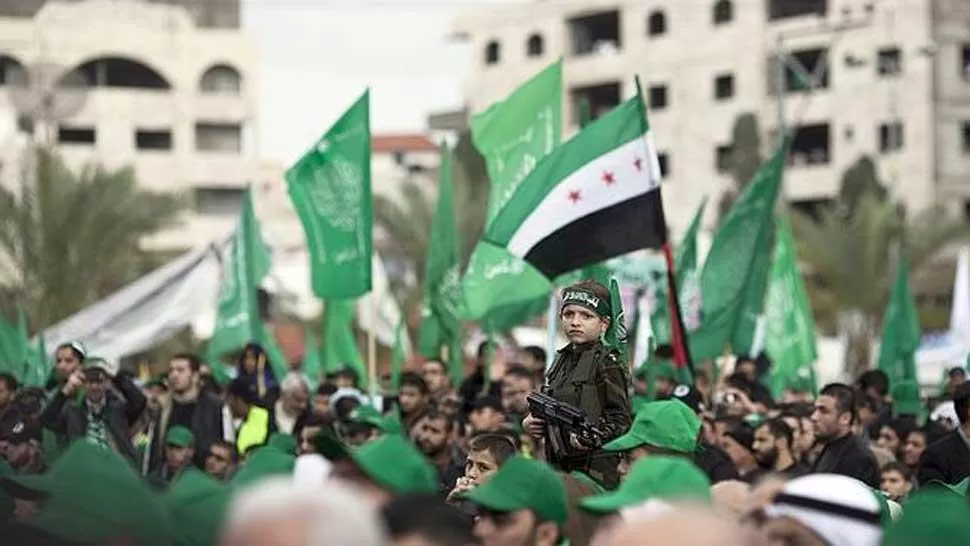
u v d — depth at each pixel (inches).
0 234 1904.5
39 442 570.9
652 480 259.6
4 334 912.3
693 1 3378.4
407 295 2177.7
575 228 648.4
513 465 269.6
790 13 3299.7
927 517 209.2
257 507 163.3
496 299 770.8
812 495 233.6
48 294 1884.8
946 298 2684.5
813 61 3262.8
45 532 211.0
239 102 3405.5
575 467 406.6
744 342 871.7
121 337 1079.6
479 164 2847.0
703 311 851.4
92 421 653.9
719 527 190.5
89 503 211.2
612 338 433.1
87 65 3329.2
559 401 412.2
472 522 271.0
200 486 241.1
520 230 652.1
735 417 609.6
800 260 2311.8
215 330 997.8
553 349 754.8
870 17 3147.1
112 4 3329.2
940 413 792.9
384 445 261.7
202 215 3371.1
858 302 2250.2
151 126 3329.2
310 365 1162.0
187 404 684.7
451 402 699.4
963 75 3157.0
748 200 854.5
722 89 3358.8
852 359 2117.4
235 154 3415.4
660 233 644.7
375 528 165.3
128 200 1995.6
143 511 213.6
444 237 880.9
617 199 644.7
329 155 827.4
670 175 3403.1
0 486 248.8
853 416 553.3
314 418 641.6
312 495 164.7
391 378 988.6
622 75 3464.6
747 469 566.9
